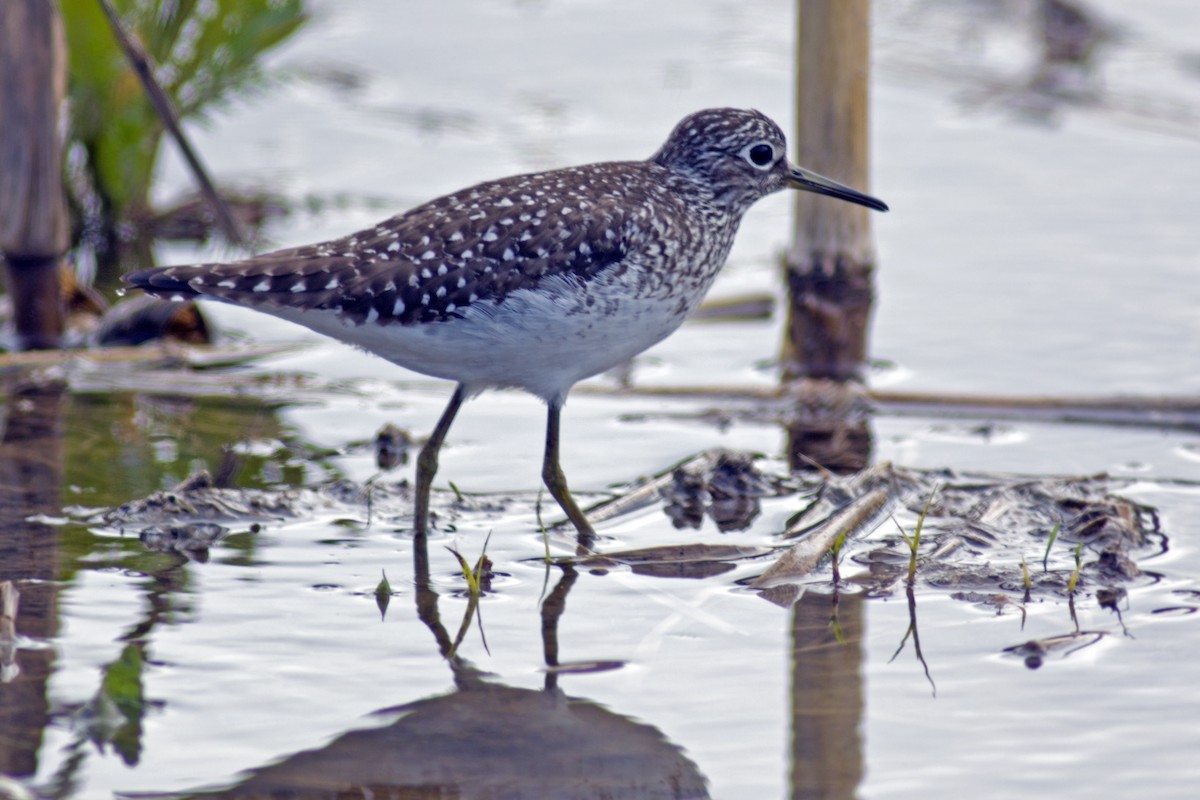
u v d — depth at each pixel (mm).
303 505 10500
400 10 25344
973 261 15922
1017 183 18172
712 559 9773
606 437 12203
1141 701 7699
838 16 13234
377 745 7281
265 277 9391
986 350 13820
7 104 13227
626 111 20484
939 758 7148
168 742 7246
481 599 9062
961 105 20969
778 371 13695
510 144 19172
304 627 8586
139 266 15750
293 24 17141
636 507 10688
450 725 7488
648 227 9891
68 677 7832
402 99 21078
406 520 10375
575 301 9594
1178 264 15664
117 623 8531
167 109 14297
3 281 15398
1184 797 6785
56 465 11188
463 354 9695
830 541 9805
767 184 11062
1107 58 22578
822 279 13664
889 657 8258
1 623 8234
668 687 7910
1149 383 12945
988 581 9336
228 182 17844
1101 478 11047
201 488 10453
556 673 8062
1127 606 8938
